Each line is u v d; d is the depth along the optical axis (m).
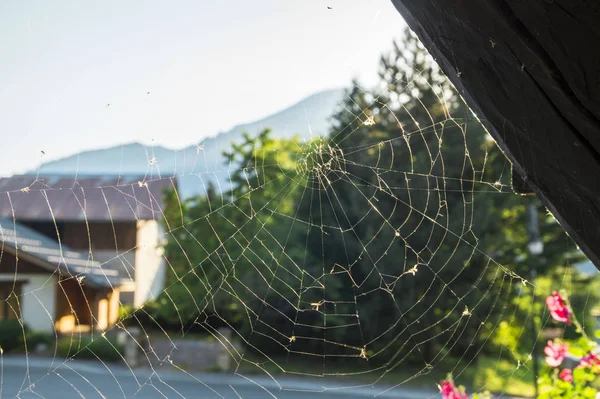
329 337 11.94
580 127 1.94
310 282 11.40
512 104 2.20
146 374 11.32
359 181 10.91
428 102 11.06
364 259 11.59
